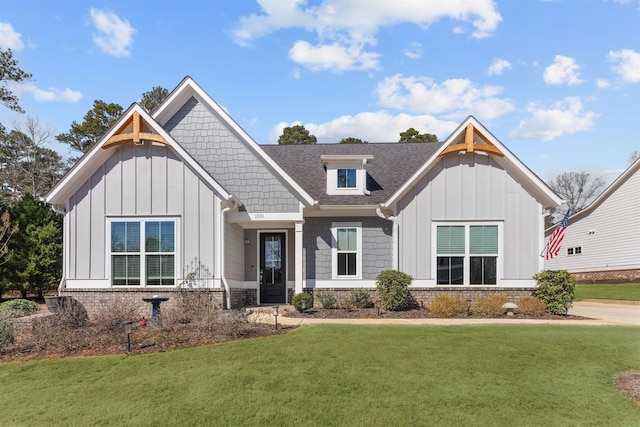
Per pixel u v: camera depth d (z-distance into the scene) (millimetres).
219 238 14078
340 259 16359
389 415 5969
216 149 15539
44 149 47500
